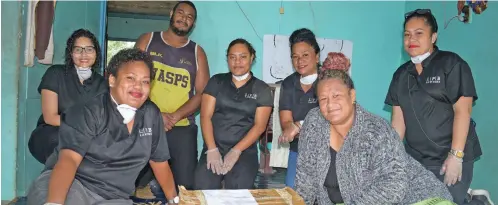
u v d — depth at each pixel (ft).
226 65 15.61
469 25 12.95
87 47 10.06
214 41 15.49
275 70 15.76
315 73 10.55
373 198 6.23
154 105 7.56
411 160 7.10
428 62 8.86
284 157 13.70
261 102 10.79
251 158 10.73
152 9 17.38
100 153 6.95
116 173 7.20
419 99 8.98
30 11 10.68
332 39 16.16
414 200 6.59
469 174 8.89
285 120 10.85
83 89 10.18
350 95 6.46
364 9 16.34
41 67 12.35
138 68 6.77
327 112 6.39
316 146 6.91
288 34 15.92
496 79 11.78
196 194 6.57
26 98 11.57
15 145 11.14
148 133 7.27
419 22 8.75
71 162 6.65
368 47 16.48
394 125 9.59
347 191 6.65
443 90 8.66
